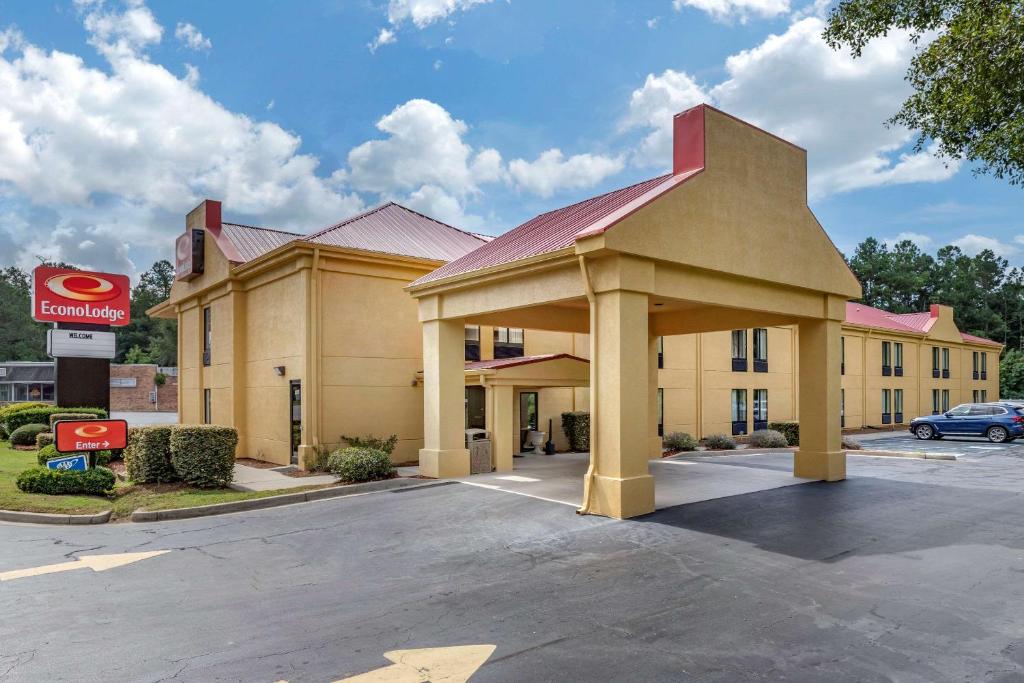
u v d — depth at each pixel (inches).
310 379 645.9
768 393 1184.2
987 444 1003.9
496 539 362.6
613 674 197.0
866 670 199.6
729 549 337.7
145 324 3356.3
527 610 253.4
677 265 444.8
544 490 499.8
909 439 1130.7
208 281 861.8
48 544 363.3
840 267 582.2
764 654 211.2
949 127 454.3
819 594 269.6
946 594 269.6
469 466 589.0
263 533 386.6
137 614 253.1
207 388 892.6
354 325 682.8
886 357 1467.8
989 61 410.3
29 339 2893.7
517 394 805.2
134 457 532.1
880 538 359.9
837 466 569.3
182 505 448.8
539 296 470.0
